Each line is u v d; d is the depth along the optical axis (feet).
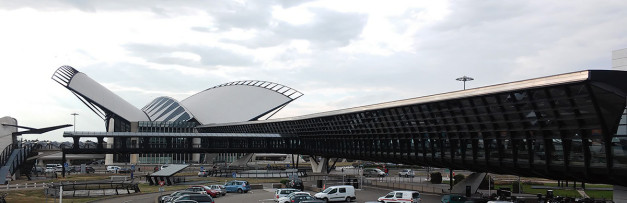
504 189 207.21
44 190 206.18
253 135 373.40
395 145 238.27
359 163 602.44
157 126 504.84
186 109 554.05
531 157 158.51
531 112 148.66
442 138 199.11
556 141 149.79
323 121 298.76
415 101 195.31
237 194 212.43
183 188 233.76
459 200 168.96
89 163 557.33
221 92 607.37
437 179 284.00
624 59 136.36
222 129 485.56
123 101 530.68
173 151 356.18
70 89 469.98
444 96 178.19
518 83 144.77
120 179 286.66
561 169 148.25
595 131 135.74
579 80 125.18
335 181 286.05
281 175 328.08
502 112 158.20
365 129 255.91
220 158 534.78
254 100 578.25
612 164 132.36
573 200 176.14
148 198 189.78
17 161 274.57
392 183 261.44
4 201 169.07
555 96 137.08
